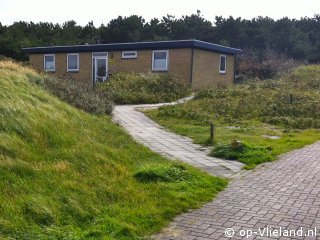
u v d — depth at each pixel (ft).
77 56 87.35
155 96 62.49
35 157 20.25
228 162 26.58
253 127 40.83
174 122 43.16
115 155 23.48
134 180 20.24
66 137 23.91
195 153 29.17
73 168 19.89
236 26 157.17
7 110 23.56
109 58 83.25
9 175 17.56
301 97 54.80
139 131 37.37
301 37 151.74
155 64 78.07
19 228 14.08
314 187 20.80
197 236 14.76
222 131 37.91
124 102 59.62
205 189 20.18
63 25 161.58
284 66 109.91
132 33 158.30
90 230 14.53
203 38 160.76
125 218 15.81
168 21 168.96
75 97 40.86
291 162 26.53
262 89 64.08
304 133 38.42
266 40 151.53
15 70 42.14
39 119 24.73
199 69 76.64
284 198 19.02
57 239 13.75
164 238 14.61
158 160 25.54
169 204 17.66
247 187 20.93
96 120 33.30
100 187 18.21
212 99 56.39
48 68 91.56
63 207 15.88
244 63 110.63
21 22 155.63
